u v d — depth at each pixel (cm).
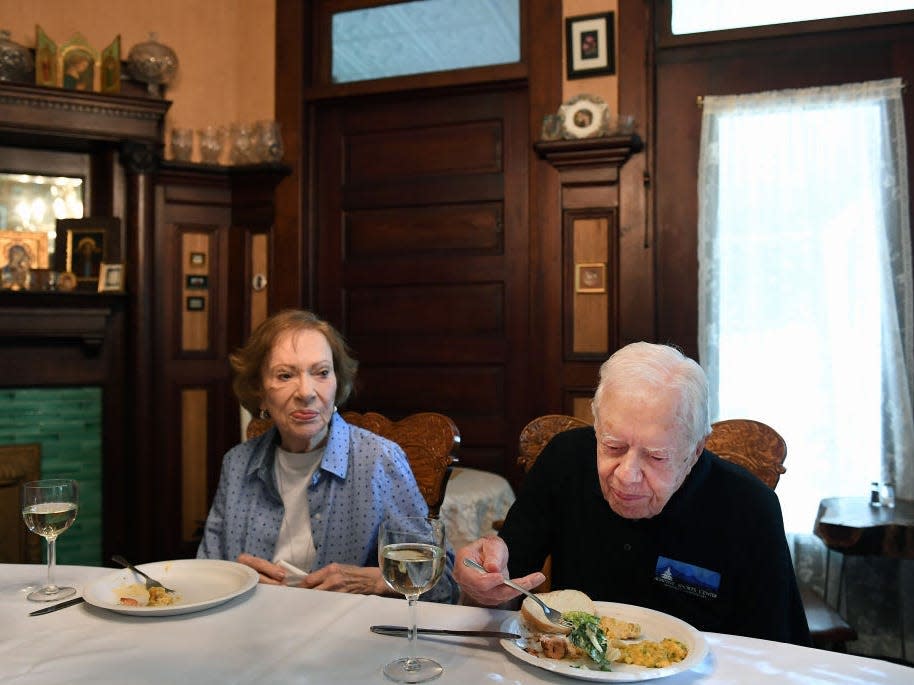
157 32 388
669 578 133
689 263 334
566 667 92
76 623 110
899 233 302
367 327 387
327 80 394
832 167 310
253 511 167
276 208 389
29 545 358
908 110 309
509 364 363
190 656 98
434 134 376
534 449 189
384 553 96
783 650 101
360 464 167
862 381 304
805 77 321
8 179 368
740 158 321
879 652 289
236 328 394
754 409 317
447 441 198
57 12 372
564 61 344
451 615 114
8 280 349
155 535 380
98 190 379
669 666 94
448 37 373
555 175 344
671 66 336
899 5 312
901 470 296
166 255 386
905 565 287
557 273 344
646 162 332
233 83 399
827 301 309
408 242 380
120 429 377
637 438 117
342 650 101
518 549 147
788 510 310
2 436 355
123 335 377
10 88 337
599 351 339
